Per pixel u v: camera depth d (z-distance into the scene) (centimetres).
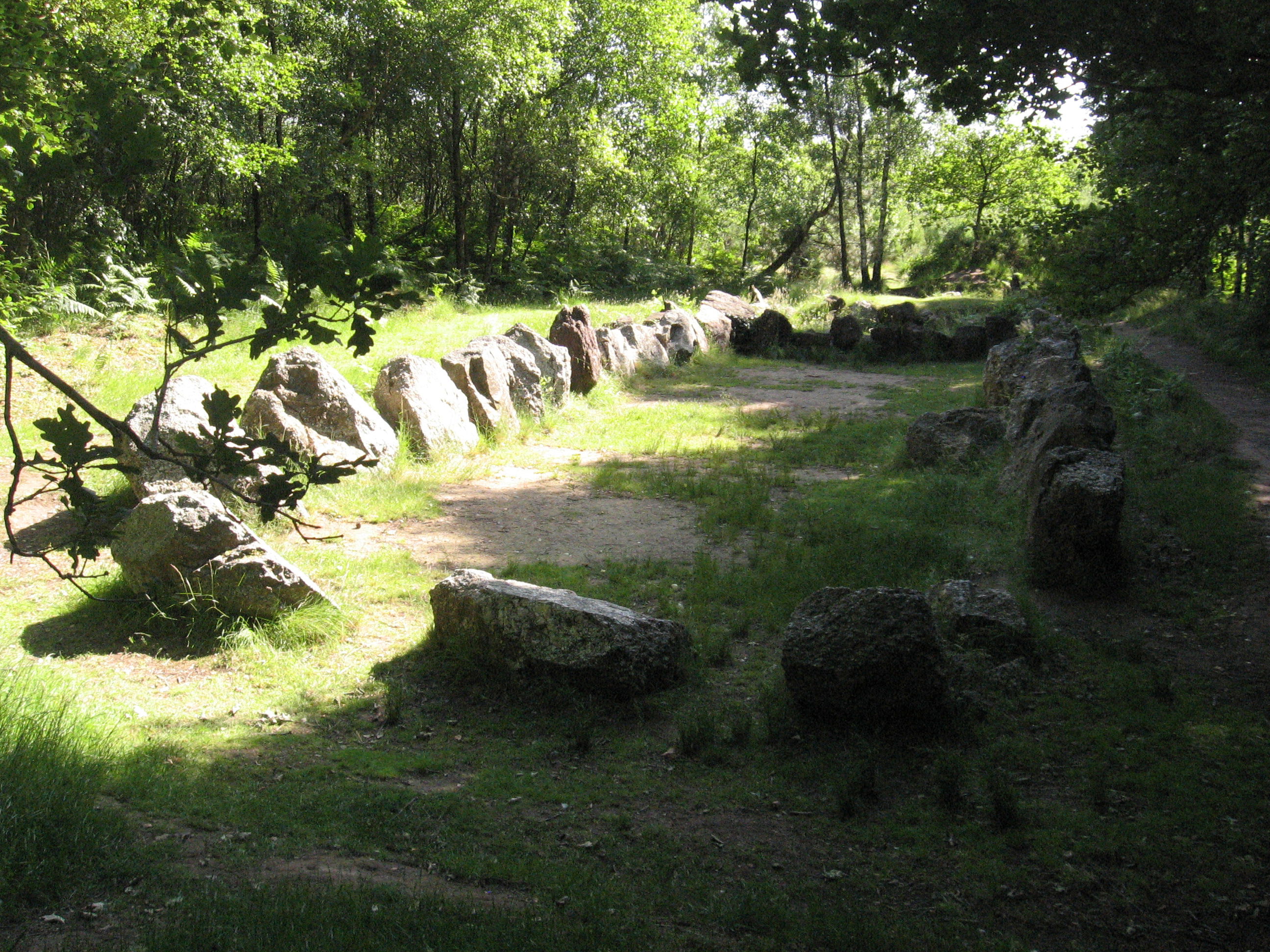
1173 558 937
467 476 1249
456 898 433
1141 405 1455
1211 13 598
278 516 977
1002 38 639
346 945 363
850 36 682
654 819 541
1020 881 489
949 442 1327
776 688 707
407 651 745
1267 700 695
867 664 631
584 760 607
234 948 357
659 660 694
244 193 2795
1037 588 898
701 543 1042
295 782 544
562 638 680
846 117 4719
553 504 1170
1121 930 453
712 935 425
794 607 844
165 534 741
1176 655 774
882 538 1010
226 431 252
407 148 3350
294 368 1145
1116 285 750
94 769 505
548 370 1645
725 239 5981
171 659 706
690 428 1620
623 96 3606
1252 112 684
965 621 763
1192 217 716
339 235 239
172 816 485
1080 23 609
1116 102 705
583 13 3272
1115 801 567
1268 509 1045
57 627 735
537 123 3039
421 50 2577
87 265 1630
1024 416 1238
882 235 4953
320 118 2634
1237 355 1986
